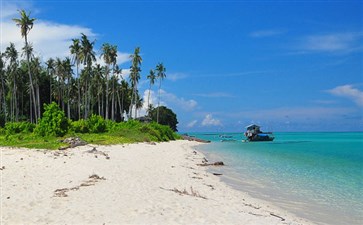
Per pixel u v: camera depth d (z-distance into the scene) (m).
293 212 13.53
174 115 141.25
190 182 18.27
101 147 34.22
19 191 12.93
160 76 106.50
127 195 13.10
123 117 109.62
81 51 73.94
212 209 12.03
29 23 60.06
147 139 51.19
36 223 9.39
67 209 10.80
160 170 21.83
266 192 17.45
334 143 77.81
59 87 92.06
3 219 9.60
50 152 26.61
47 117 41.97
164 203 12.20
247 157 37.44
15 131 47.50
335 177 22.73
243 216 11.47
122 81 104.06
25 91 90.81
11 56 79.69
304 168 27.48
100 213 10.52
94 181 15.48
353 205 14.90
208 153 43.22
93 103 97.94
